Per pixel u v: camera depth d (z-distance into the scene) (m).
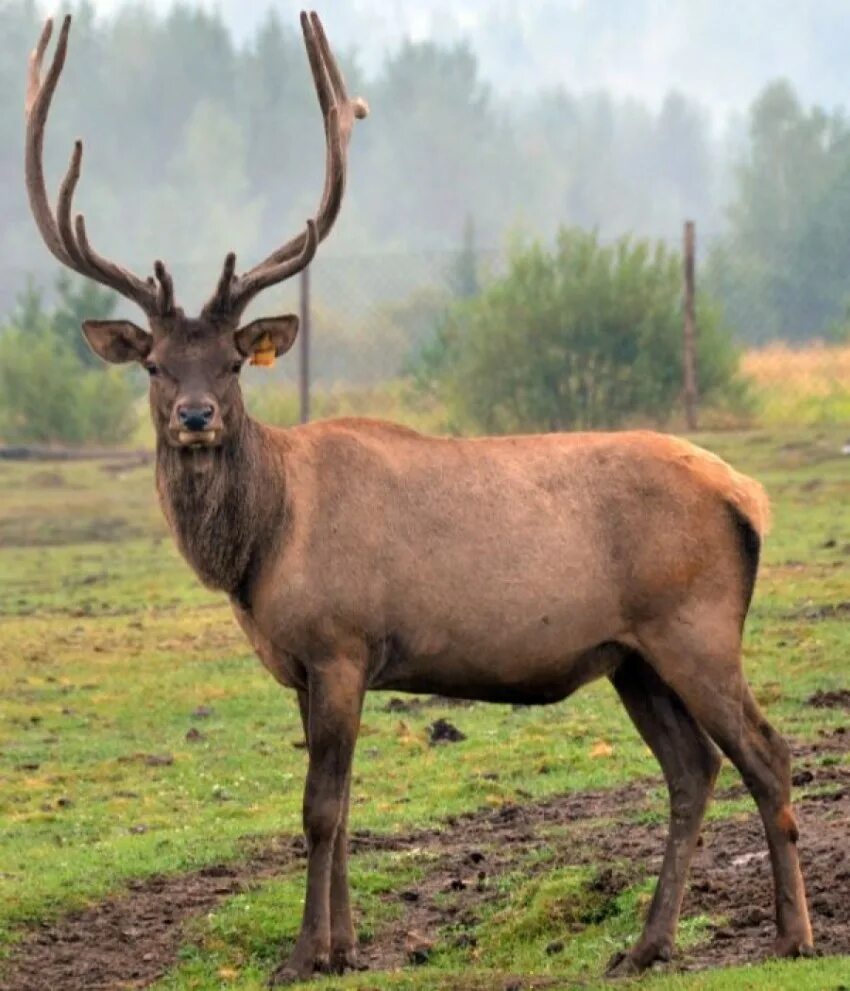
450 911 32.59
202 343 30.66
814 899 30.25
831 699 43.91
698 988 26.67
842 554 62.19
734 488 30.06
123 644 57.88
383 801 39.38
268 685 51.69
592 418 94.00
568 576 29.81
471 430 96.19
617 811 36.91
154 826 39.00
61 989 30.28
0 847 37.78
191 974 30.75
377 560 29.81
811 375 110.38
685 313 91.31
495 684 30.31
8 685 52.53
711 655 29.34
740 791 37.00
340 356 127.44
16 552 79.31
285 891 33.53
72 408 107.12
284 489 30.03
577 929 31.23
